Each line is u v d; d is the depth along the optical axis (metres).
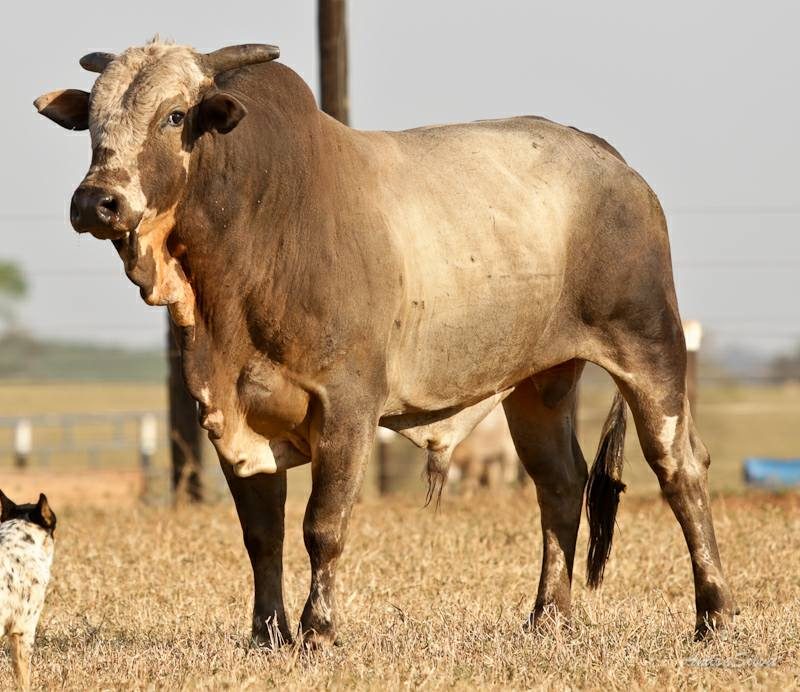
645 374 22.55
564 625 21.58
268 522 20.61
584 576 27.33
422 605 23.41
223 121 18.05
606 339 22.50
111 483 41.47
